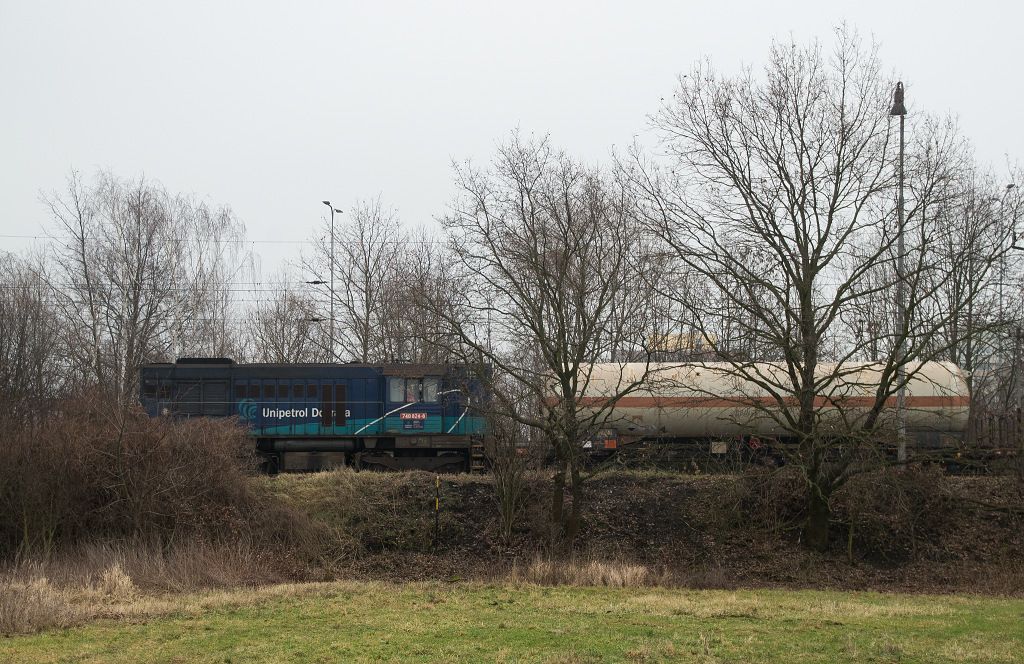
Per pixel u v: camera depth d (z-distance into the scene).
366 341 44.88
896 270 24.73
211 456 27.44
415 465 34.88
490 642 15.26
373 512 29.03
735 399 28.34
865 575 25.94
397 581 24.92
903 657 13.95
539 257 26.56
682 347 30.83
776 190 25.55
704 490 29.59
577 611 18.78
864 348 28.08
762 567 26.48
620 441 32.44
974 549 27.06
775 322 26.16
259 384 35.34
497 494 28.92
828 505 26.48
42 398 32.25
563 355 25.86
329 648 14.87
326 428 35.06
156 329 45.88
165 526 26.08
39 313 42.09
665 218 25.66
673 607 19.27
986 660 13.77
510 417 26.88
